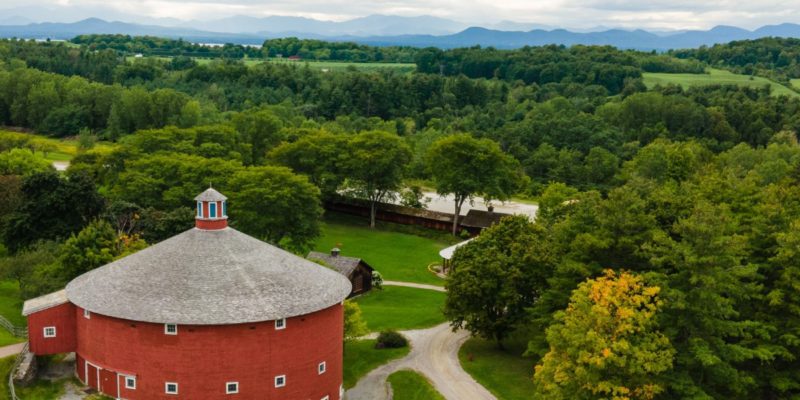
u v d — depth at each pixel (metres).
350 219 144.00
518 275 66.81
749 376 54.03
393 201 149.62
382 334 73.19
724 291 54.28
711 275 52.31
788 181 98.19
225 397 51.09
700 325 53.69
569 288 61.94
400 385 62.41
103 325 52.03
